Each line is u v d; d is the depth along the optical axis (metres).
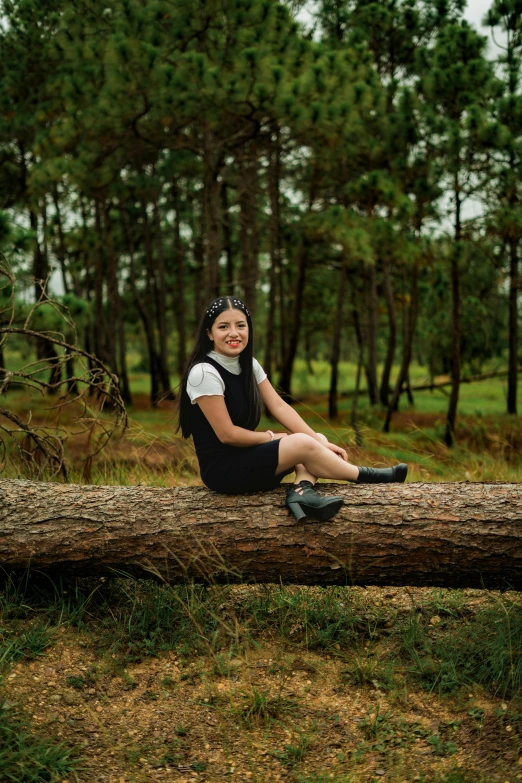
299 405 18.31
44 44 13.66
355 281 19.83
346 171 14.19
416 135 11.84
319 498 3.09
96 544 3.23
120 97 10.02
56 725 2.61
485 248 13.40
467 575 3.04
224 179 12.92
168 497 3.35
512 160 11.16
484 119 10.88
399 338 26.62
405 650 3.17
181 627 3.31
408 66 15.20
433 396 22.27
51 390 5.14
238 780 2.38
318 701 2.84
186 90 9.93
